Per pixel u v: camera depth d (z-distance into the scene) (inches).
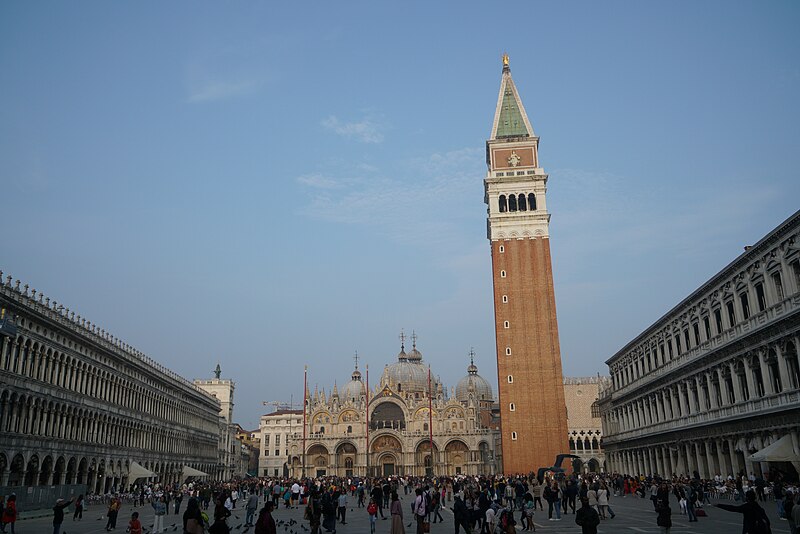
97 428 3686.0
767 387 2650.1
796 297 2440.9
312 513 1674.5
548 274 5315.0
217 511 1055.0
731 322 3043.8
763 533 1031.6
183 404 5521.7
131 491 3868.1
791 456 2335.1
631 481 3506.4
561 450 4904.0
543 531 1749.5
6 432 2687.0
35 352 2979.8
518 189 5570.9
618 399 4982.8
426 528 1670.8
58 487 2770.7
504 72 6082.7
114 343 3983.8
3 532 1764.3
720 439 3107.8
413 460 7519.7
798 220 2397.9
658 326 3966.5
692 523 1863.9
